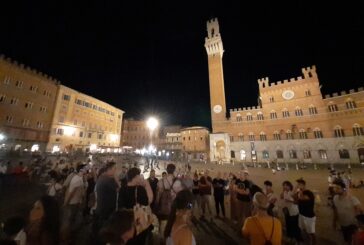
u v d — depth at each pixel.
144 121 97.69
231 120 64.62
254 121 61.09
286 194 7.85
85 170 11.16
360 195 16.77
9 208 10.62
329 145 49.19
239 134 62.44
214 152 62.28
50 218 3.48
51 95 53.41
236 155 61.22
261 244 3.88
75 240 7.36
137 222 4.52
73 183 8.10
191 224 9.66
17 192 14.03
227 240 7.88
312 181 24.88
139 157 50.09
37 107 49.16
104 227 2.87
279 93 58.69
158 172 29.45
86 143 63.06
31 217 3.53
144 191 6.00
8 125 42.16
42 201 3.59
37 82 49.50
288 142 54.81
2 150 37.16
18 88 44.78
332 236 8.42
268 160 56.50
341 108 49.06
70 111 58.34
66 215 7.67
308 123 53.06
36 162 22.73
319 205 13.70
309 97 54.09
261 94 61.50
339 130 48.62
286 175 30.72
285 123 56.22
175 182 7.81
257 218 4.16
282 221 10.20
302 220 7.09
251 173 33.38
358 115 46.38
